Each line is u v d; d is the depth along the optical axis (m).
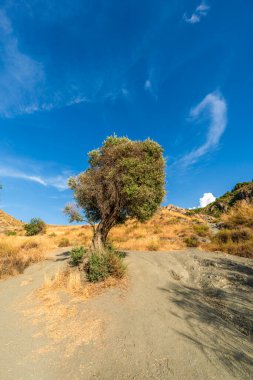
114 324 5.77
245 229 16.22
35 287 8.66
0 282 9.80
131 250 15.51
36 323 6.08
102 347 4.93
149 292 7.74
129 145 11.11
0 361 4.65
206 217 34.38
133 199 10.62
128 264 10.23
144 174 10.71
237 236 15.59
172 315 6.26
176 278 9.75
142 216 11.32
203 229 21.20
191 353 4.68
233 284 8.78
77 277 8.48
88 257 9.87
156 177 10.98
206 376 4.11
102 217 10.97
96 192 10.95
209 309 6.98
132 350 4.81
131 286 8.10
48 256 13.62
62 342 5.18
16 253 13.91
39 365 4.51
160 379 4.05
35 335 5.53
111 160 11.28
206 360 4.50
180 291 8.21
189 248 15.80
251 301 7.38
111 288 7.84
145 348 4.86
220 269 10.23
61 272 9.65
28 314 6.62
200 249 14.82
